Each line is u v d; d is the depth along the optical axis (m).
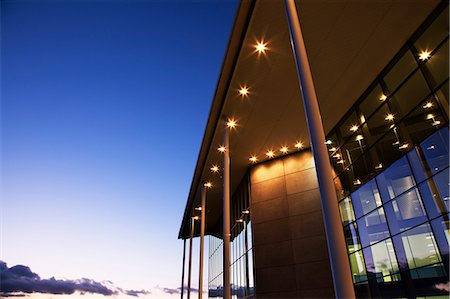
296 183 21.02
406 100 12.70
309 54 13.13
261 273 20.22
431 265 10.80
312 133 8.02
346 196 16.69
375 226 14.08
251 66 14.15
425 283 11.02
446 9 10.91
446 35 10.89
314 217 19.47
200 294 24.73
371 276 14.02
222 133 17.84
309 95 8.36
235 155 22.05
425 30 11.78
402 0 10.88
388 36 12.38
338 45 12.75
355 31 12.13
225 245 15.09
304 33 12.18
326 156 7.75
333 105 16.42
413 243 11.71
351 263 15.59
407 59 12.70
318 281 17.92
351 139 16.62
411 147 12.23
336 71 14.12
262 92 15.80
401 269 12.23
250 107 16.94
